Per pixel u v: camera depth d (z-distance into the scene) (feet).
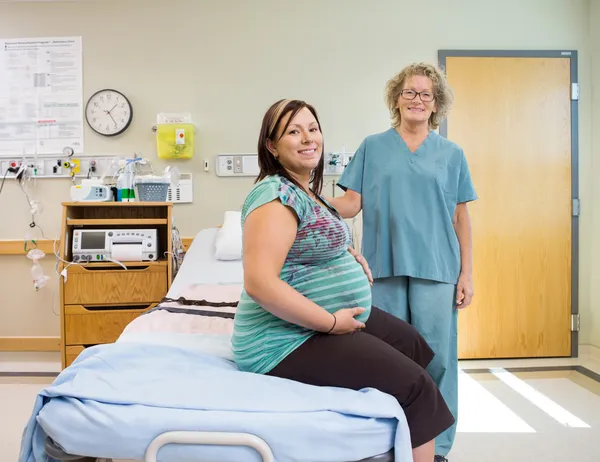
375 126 9.84
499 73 9.75
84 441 2.79
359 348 3.32
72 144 9.67
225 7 9.71
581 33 9.89
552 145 9.84
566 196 9.89
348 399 3.03
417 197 5.50
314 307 3.26
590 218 9.98
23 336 9.77
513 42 9.85
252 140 9.80
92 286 8.23
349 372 3.27
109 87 9.67
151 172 9.72
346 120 9.82
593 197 9.93
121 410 2.86
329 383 3.31
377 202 5.62
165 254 8.95
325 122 9.82
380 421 2.94
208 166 9.76
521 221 9.84
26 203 9.68
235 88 9.75
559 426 6.77
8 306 9.76
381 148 5.73
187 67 9.71
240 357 3.56
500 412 7.25
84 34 9.62
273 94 9.78
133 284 8.29
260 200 3.28
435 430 3.18
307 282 3.49
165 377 3.27
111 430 2.77
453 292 5.58
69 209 8.53
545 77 9.80
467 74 9.73
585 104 9.93
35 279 9.49
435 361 5.48
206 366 3.53
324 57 9.79
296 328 3.47
